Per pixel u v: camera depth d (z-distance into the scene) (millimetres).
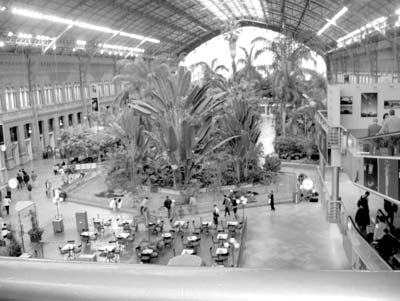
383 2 30188
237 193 25172
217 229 19953
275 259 16562
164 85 24859
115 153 27891
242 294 528
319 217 21594
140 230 20609
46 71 40875
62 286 578
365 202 13883
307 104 35438
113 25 45531
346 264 15539
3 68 34188
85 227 20672
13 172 33781
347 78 49625
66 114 44812
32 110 38500
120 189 27203
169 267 624
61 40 40688
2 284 590
